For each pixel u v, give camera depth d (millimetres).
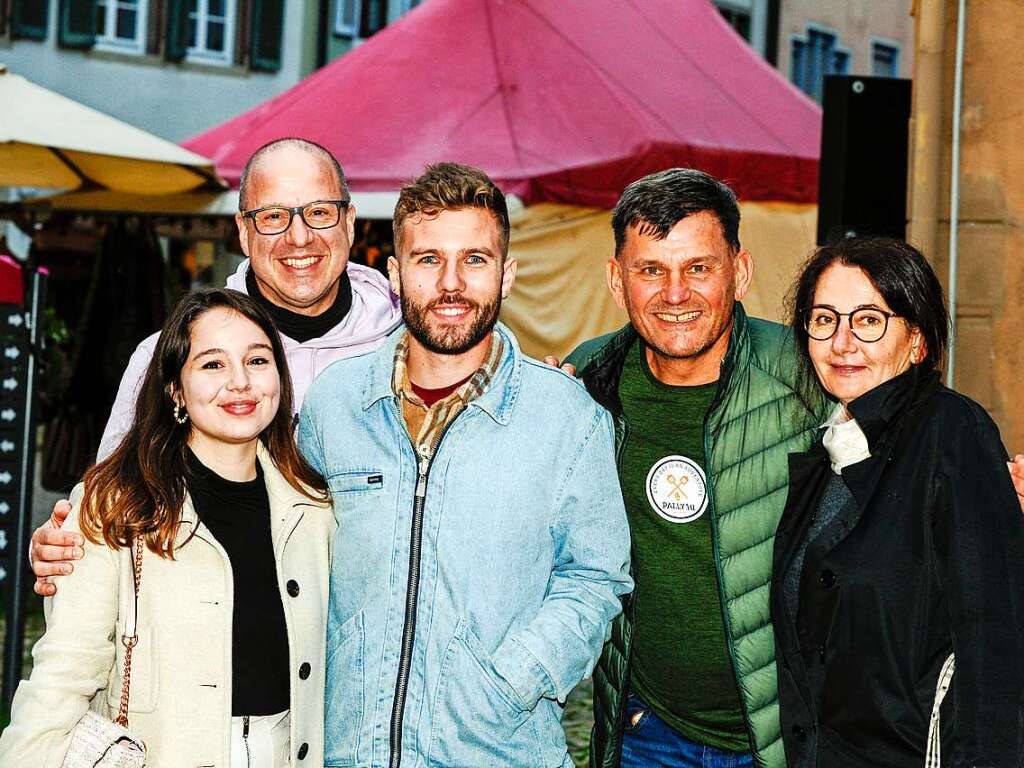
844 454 2594
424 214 2639
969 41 3939
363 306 3545
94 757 2445
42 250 12758
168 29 17594
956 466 2463
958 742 2354
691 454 2990
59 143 7078
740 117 9508
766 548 2885
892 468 2543
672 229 2848
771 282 9406
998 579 2377
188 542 2592
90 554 2564
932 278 2588
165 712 2531
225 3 18016
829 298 2605
